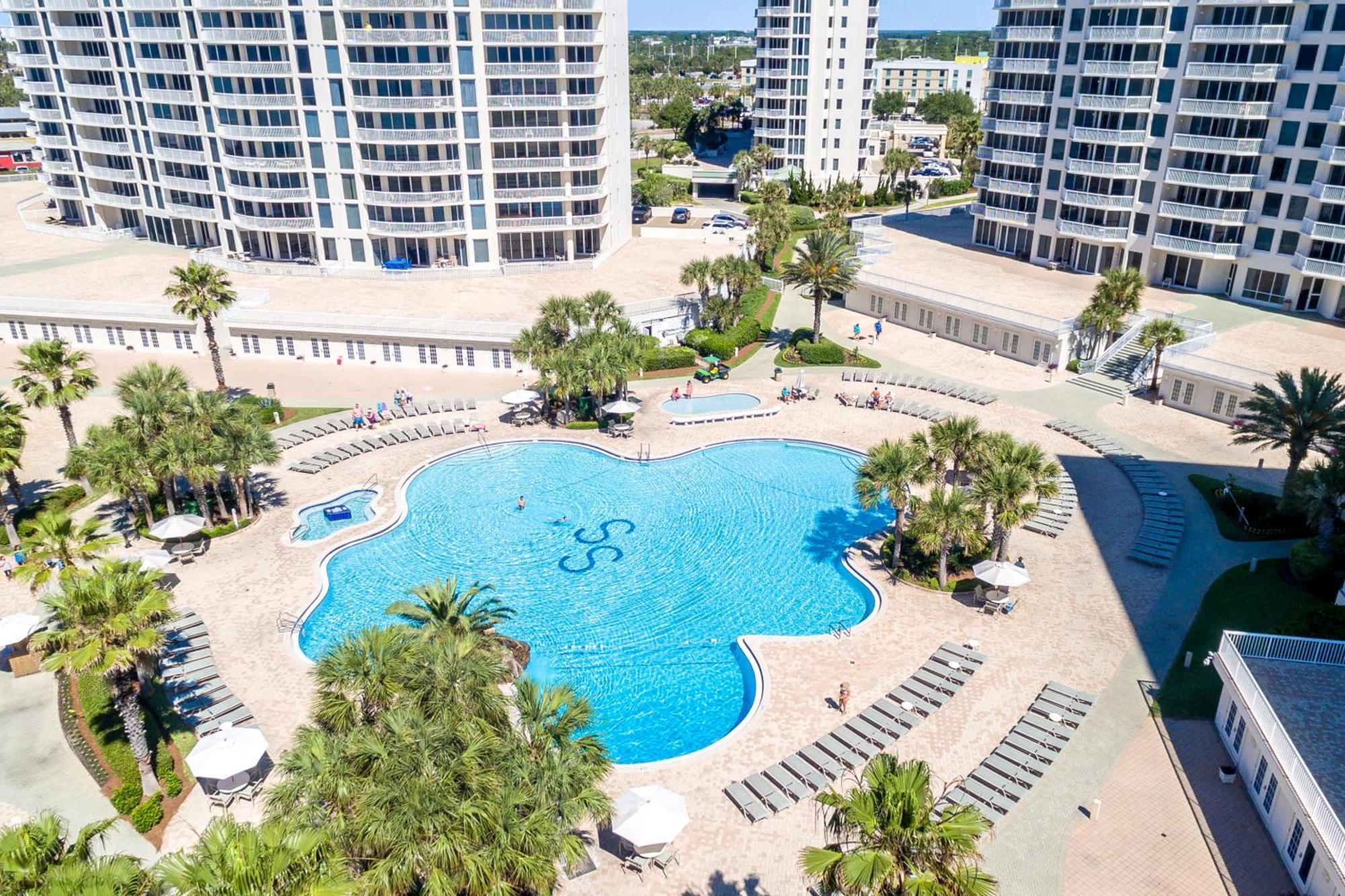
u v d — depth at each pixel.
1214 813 30.08
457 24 79.12
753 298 84.81
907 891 19.33
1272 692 32.31
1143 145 77.38
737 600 43.47
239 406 48.31
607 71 86.19
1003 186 90.19
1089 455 56.50
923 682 36.12
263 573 44.50
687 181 148.00
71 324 74.56
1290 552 43.59
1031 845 28.72
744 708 36.31
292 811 22.86
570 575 45.31
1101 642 38.91
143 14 87.31
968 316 74.25
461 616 32.12
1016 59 86.19
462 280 84.44
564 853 23.41
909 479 42.69
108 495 51.69
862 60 131.88
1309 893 26.55
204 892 19.11
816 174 138.00
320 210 86.06
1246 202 73.44
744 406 65.00
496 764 24.14
